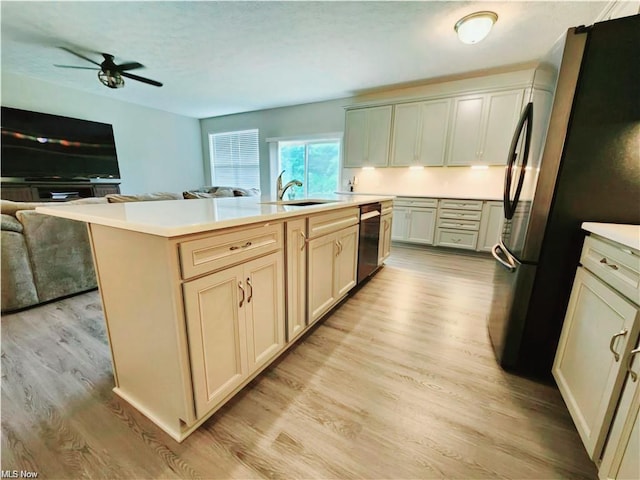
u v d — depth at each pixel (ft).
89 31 9.12
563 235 4.17
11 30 9.11
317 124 17.60
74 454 3.44
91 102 15.84
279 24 8.55
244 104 18.07
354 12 7.86
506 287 5.20
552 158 4.01
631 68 3.51
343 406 4.20
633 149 3.65
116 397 4.33
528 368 4.84
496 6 7.49
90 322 6.57
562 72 3.76
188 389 3.35
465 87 13.23
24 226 6.98
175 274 2.99
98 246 3.82
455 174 14.10
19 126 13.20
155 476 3.19
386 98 15.23
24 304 7.06
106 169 16.60
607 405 2.92
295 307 5.24
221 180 22.66
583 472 3.26
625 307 2.83
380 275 10.01
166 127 19.97
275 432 3.76
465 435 3.74
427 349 5.64
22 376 4.78
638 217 3.79
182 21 8.43
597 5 7.32
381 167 15.49
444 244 13.21
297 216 4.94
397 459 3.41
